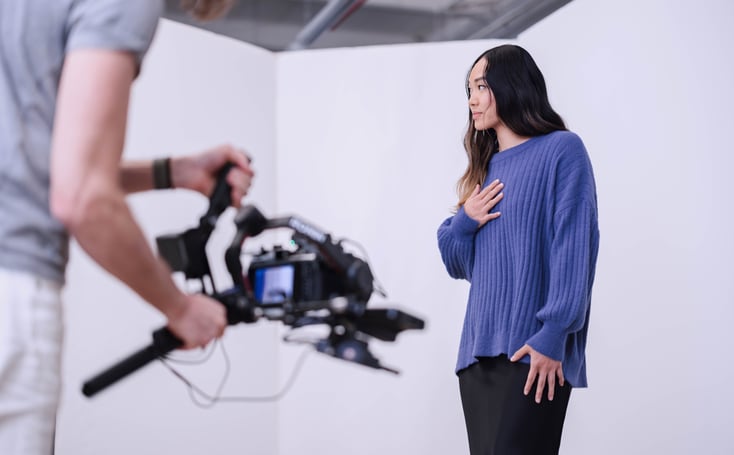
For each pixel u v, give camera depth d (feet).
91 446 10.59
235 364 12.11
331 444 12.17
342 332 3.40
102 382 3.05
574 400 10.51
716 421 8.75
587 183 6.33
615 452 9.92
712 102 8.89
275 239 12.69
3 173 2.86
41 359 2.85
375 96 12.46
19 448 2.81
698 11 9.10
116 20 2.83
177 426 11.44
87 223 2.67
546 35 11.55
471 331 6.69
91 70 2.74
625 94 10.09
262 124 12.73
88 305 10.66
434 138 12.11
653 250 9.57
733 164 8.61
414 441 11.71
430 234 11.96
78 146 2.67
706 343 8.87
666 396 9.32
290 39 18.28
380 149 12.34
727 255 8.65
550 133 6.65
